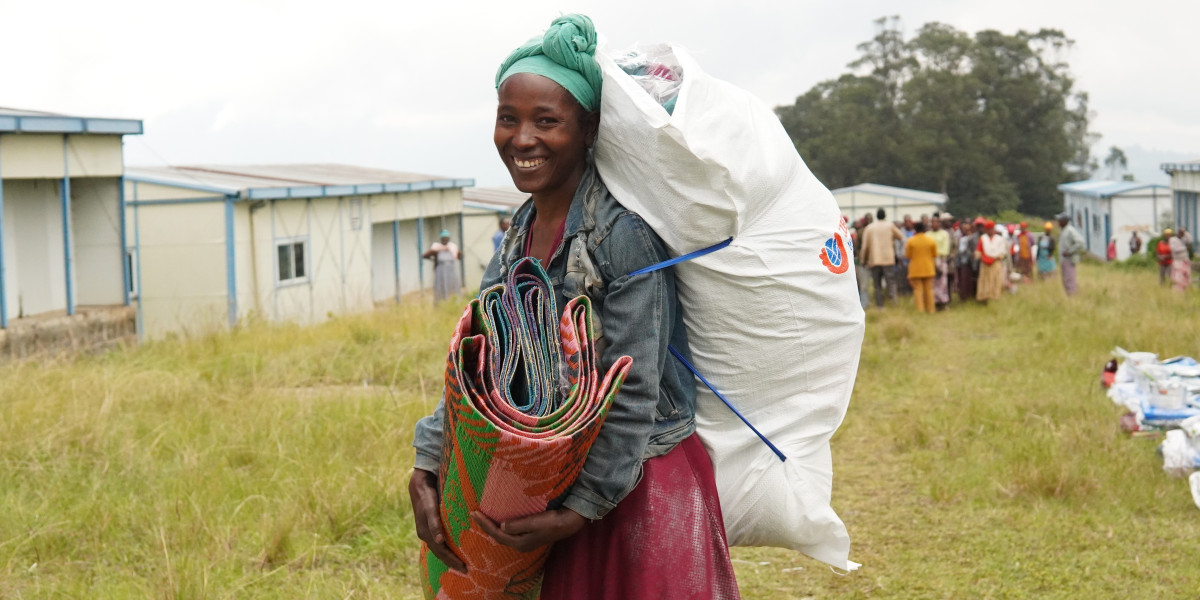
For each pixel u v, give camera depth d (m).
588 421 2.09
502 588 2.34
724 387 2.58
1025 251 22.64
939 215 21.08
